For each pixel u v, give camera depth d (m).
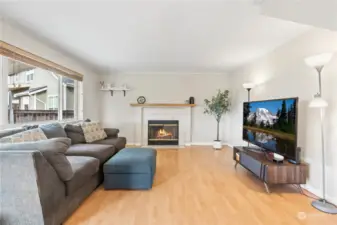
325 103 2.47
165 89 6.80
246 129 4.36
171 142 6.79
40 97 3.90
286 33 3.19
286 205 2.62
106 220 2.24
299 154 2.92
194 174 3.81
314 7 2.00
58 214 2.07
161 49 4.07
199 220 2.25
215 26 2.92
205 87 6.83
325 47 2.79
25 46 3.23
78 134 4.03
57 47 3.93
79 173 2.42
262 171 3.05
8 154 1.78
